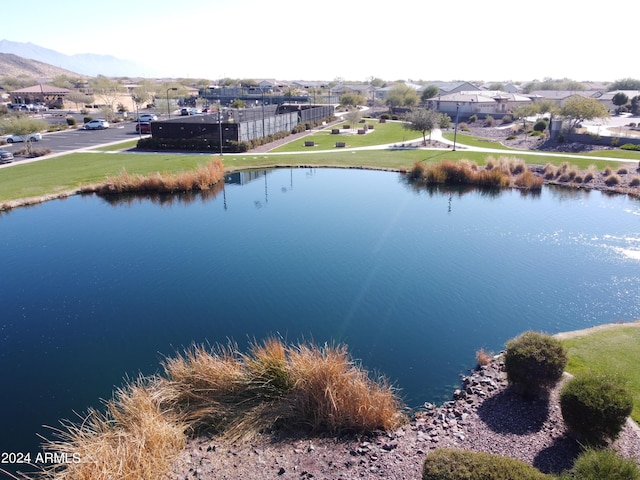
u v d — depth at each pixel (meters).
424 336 11.41
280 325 11.91
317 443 7.31
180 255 16.91
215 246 17.86
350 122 60.56
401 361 10.31
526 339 8.34
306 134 52.78
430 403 8.73
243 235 19.19
